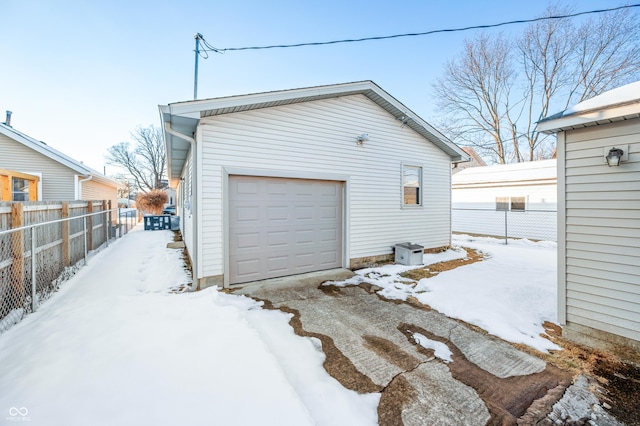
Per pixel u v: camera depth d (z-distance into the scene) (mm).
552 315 3713
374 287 4852
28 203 3645
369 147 6367
